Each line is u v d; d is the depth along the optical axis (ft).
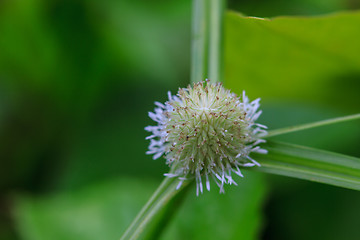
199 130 0.32
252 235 0.39
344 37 0.36
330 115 0.44
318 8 0.46
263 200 0.39
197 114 0.32
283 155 0.32
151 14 0.49
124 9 0.49
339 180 0.31
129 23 0.48
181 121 0.32
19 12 0.49
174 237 0.39
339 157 0.32
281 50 0.38
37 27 0.49
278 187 0.42
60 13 0.49
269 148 0.32
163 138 0.32
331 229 0.41
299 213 0.41
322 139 0.43
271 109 0.47
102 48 0.49
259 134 0.32
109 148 0.47
